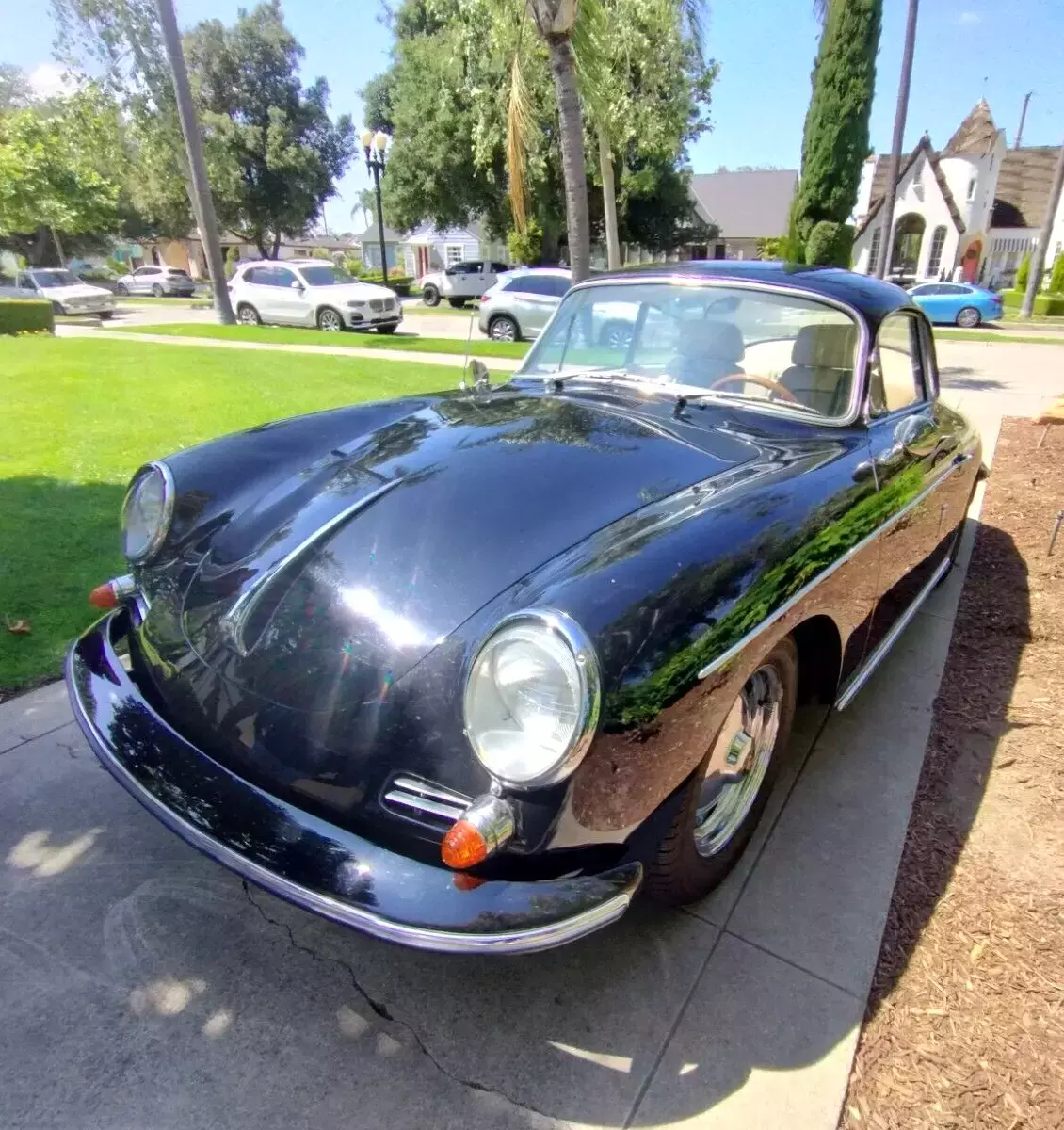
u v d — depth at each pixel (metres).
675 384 2.90
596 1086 1.66
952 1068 1.70
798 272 2.98
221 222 39.28
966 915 2.09
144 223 45.34
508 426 2.56
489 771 1.46
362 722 1.64
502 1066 1.70
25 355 11.21
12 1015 1.78
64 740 2.73
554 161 20.61
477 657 1.49
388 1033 1.77
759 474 2.25
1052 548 4.71
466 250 41.19
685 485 2.20
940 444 3.09
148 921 2.04
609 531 1.92
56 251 43.50
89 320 20.61
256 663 1.81
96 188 26.17
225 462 2.48
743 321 2.86
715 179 43.72
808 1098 1.64
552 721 1.43
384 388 9.12
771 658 2.02
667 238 30.16
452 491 2.12
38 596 3.64
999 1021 1.80
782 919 2.08
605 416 2.64
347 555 1.93
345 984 1.88
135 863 2.23
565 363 3.23
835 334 2.74
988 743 2.84
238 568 2.05
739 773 2.10
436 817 1.55
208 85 35.38
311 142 37.84
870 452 2.60
